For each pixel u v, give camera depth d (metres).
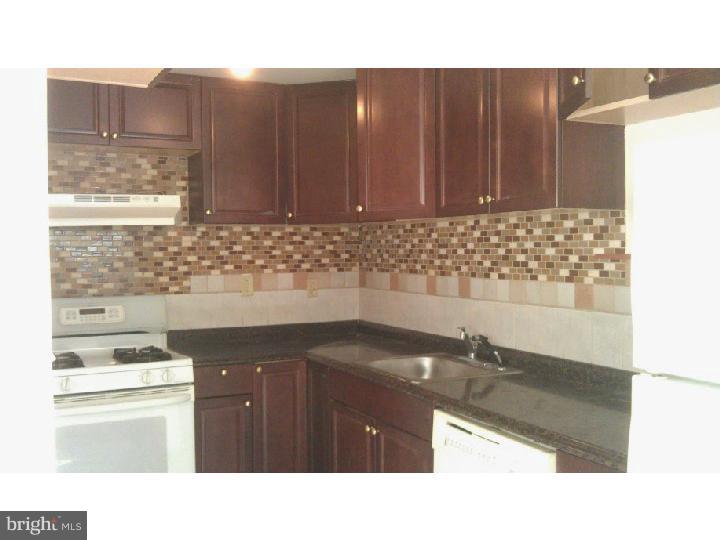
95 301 3.21
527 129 2.15
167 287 3.40
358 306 3.84
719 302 0.98
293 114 3.37
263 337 3.60
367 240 3.78
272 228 3.63
